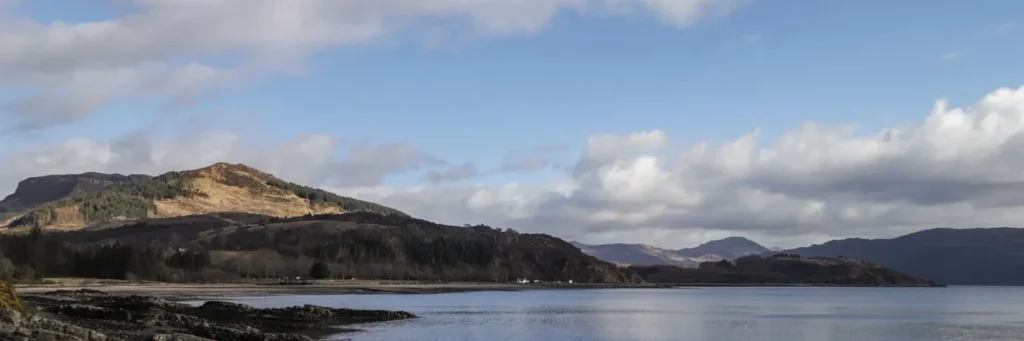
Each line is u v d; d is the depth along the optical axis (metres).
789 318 133.62
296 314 94.00
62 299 96.62
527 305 170.75
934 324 120.94
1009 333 103.94
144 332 57.09
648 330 100.94
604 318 125.38
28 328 39.03
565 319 120.38
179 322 67.62
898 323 123.06
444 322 104.00
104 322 63.62
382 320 100.69
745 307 178.88
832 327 112.31
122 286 192.00
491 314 129.88
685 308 168.75
